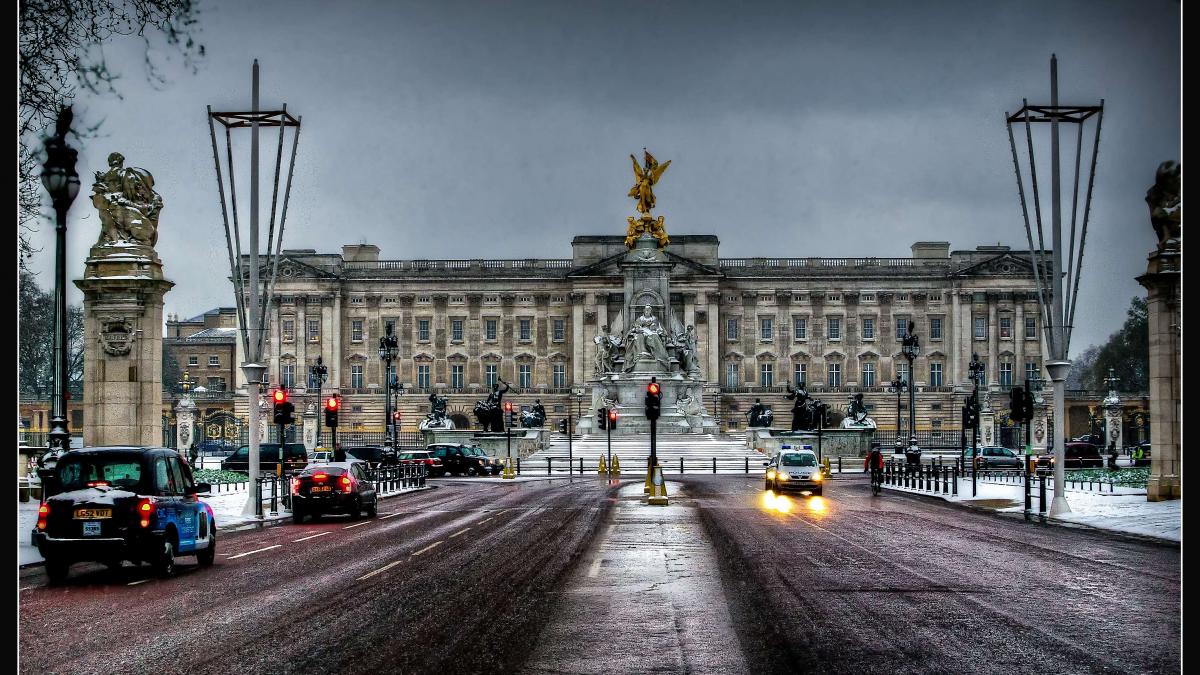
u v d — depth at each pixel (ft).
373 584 80.02
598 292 574.56
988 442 501.97
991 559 95.50
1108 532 123.95
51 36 122.93
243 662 53.36
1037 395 491.31
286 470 290.15
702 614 66.59
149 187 184.55
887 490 222.69
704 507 167.53
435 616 65.98
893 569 88.17
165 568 84.33
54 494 85.61
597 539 114.42
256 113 159.43
